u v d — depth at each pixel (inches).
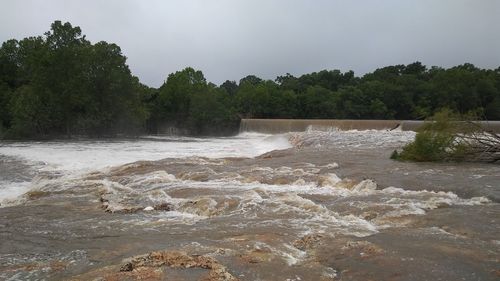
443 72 3422.7
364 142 1129.4
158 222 367.2
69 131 2092.8
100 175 660.1
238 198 436.8
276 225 335.0
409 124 1870.1
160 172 631.8
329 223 340.8
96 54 2119.8
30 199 512.1
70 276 233.8
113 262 252.8
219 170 643.5
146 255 250.8
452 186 486.6
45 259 267.6
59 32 2078.0
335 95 3607.3
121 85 2185.0
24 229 347.3
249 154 1089.4
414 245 271.1
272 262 244.4
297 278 221.5
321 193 470.9
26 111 1892.2
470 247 267.1
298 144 1230.3
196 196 463.5
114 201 460.1
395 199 416.2
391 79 3914.9
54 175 702.5
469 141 745.0
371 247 265.0
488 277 218.5
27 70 2289.6
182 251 265.1
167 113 2753.4
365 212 374.3
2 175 733.3
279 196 447.2
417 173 580.7
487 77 3289.9
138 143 1662.2
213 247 273.0
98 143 1640.0
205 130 2709.2
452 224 326.3
